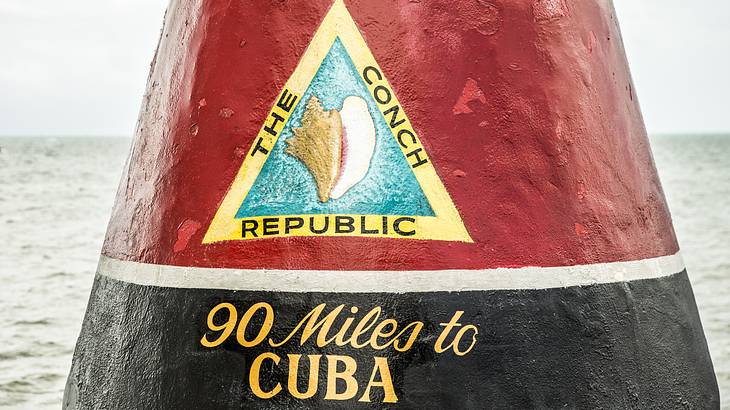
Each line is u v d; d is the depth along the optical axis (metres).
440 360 2.38
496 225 2.50
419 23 2.58
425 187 2.48
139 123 3.03
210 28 2.77
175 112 2.80
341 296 2.41
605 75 2.85
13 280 11.49
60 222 17.64
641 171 2.89
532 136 2.60
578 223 2.60
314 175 2.50
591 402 2.47
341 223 2.46
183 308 2.53
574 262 2.55
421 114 2.52
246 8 2.69
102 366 2.70
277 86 2.58
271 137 2.55
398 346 2.38
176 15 2.99
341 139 2.50
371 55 2.54
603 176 2.71
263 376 2.40
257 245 2.48
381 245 2.44
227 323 2.46
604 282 2.59
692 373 2.75
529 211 2.54
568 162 2.64
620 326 2.58
